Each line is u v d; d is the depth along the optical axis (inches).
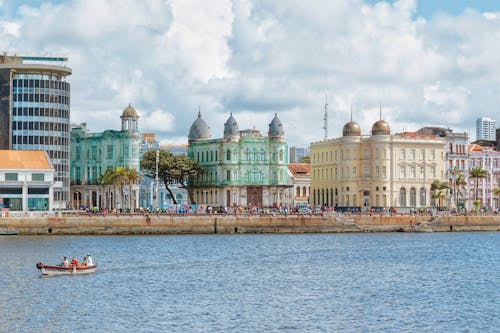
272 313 3462.1
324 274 4655.5
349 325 3245.6
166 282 4284.0
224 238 6963.6
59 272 4456.2
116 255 5472.4
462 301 3762.3
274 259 5383.9
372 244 6510.8
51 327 3159.5
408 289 4109.3
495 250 6127.0
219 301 3725.4
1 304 3570.4
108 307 3543.3
